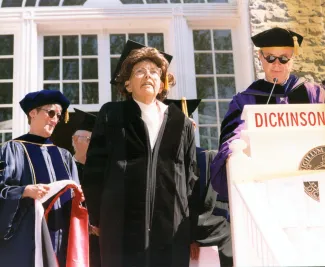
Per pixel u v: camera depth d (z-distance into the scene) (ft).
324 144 11.56
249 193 11.04
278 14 22.98
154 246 11.72
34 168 13.28
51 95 14.06
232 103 14.06
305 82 14.53
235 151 11.51
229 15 23.26
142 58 13.30
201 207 14.48
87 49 22.79
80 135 16.92
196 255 14.24
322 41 22.89
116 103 13.09
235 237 11.09
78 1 23.06
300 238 11.29
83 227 12.96
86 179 12.40
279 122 11.65
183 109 16.16
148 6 22.97
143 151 12.34
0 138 21.20
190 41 23.15
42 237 12.11
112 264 11.68
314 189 11.44
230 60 23.15
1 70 21.94
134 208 11.91
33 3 22.86
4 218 12.13
